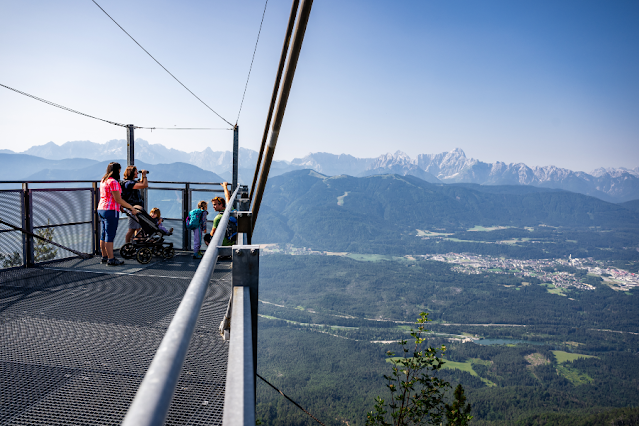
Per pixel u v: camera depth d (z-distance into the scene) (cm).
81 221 659
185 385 230
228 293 443
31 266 570
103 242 606
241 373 82
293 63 219
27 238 564
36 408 206
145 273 552
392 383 671
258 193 338
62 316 360
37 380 237
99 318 356
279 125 261
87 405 211
